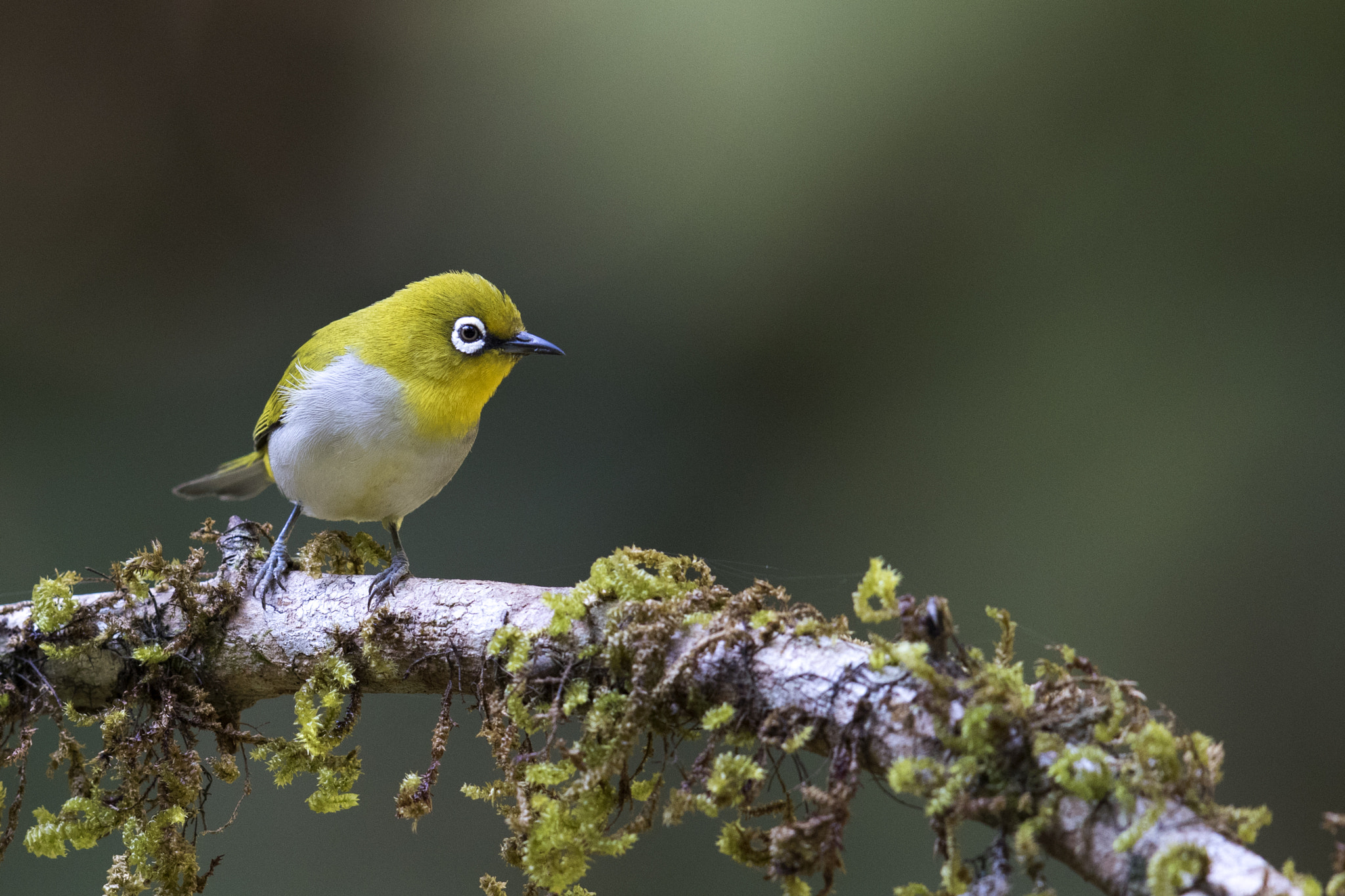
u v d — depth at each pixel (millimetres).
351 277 13383
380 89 13234
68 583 5277
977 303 12438
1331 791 10195
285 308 13258
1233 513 11125
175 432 12672
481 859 10719
